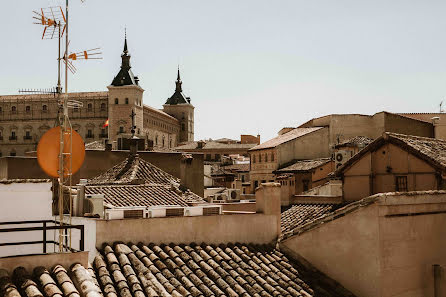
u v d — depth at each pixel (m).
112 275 10.74
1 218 13.38
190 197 23.45
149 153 34.44
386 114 53.59
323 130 58.75
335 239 12.75
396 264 11.82
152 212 14.08
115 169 29.83
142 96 147.12
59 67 11.20
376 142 22.03
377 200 11.69
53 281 8.26
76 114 142.25
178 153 35.47
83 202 14.37
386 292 11.57
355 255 12.23
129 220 12.26
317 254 13.20
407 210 12.11
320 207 26.72
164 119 169.62
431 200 12.52
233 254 13.19
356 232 12.22
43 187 13.91
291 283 12.50
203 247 13.17
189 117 192.62
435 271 12.30
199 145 137.88
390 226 11.83
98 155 32.97
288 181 30.97
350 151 42.09
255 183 64.56
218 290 11.20
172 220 12.86
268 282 12.36
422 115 53.75
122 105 139.50
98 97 141.75
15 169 29.67
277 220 14.56
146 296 10.20
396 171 21.31
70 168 10.51
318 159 54.25
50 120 141.38
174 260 12.05
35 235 13.76
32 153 40.53
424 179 20.09
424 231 12.40
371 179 22.31
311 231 13.36
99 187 22.03
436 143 22.28
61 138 10.42
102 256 11.45
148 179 28.55
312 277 12.92
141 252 11.83
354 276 12.23
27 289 7.88
